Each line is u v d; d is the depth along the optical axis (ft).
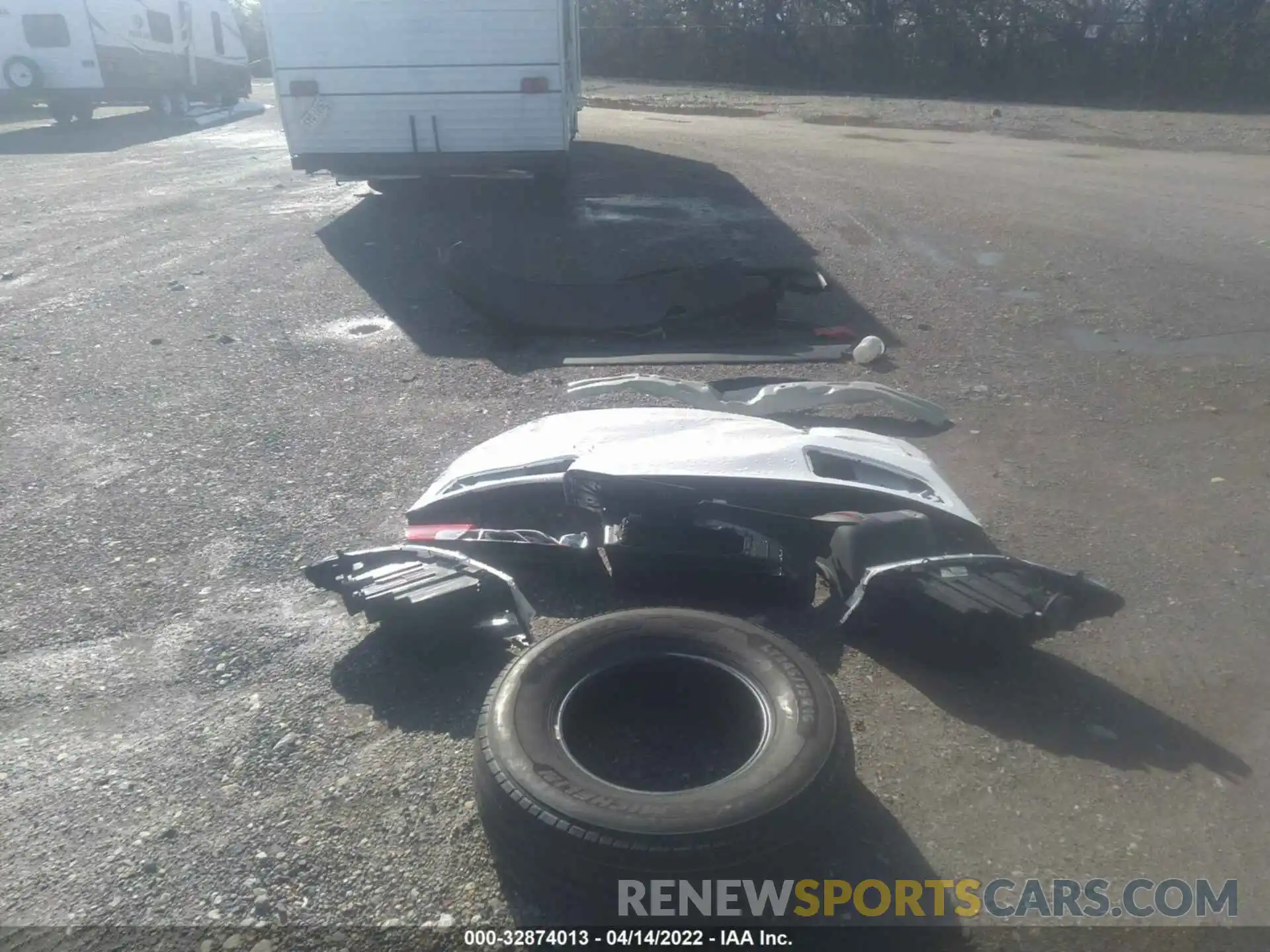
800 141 56.44
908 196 38.60
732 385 19.67
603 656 9.11
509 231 34.19
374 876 8.05
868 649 10.92
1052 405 18.42
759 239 32.27
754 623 10.44
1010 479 15.28
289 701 10.25
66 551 13.42
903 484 12.62
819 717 8.21
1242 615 11.50
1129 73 87.15
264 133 69.82
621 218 35.88
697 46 111.24
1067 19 91.81
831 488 11.37
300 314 25.09
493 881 7.93
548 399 18.98
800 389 17.56
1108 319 23.53
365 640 11.28
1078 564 12.69
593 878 7.29
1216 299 24.86
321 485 15.33
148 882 8.07
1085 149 52.65
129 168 52.11
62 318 25.00
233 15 89.45
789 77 105.81
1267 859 8.16
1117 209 35.81
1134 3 89.56
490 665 10.73
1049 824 8.53
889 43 98.73
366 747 9.54
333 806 8.81
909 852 8.24
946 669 10.55
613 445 12.39
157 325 24.27
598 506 11.62
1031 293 25.82
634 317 23.24
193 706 10.23
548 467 12.71
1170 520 13.84
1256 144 53.83
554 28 34.06
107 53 68.39
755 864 7.28
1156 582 12.25
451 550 12.06
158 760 9.45
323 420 18.07
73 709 10.24
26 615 11.93
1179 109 76.69
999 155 50.08
